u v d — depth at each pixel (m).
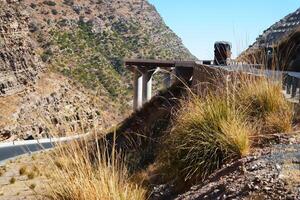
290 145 6.81
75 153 5.44
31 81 106.50
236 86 9.23
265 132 7.84
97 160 5.77
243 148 7.23
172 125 9.44
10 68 102.50
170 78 34.12
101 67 166.12
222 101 7.97
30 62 111.25
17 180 23.80
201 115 7.86
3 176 26.98
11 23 111.69
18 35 111.81
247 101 8.53
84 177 5.38
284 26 46.56
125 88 160.88
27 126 93.00
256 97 8.53
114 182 5.45
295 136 7.25
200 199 6.13
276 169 5.66
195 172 7.67
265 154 6.61
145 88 54.91
